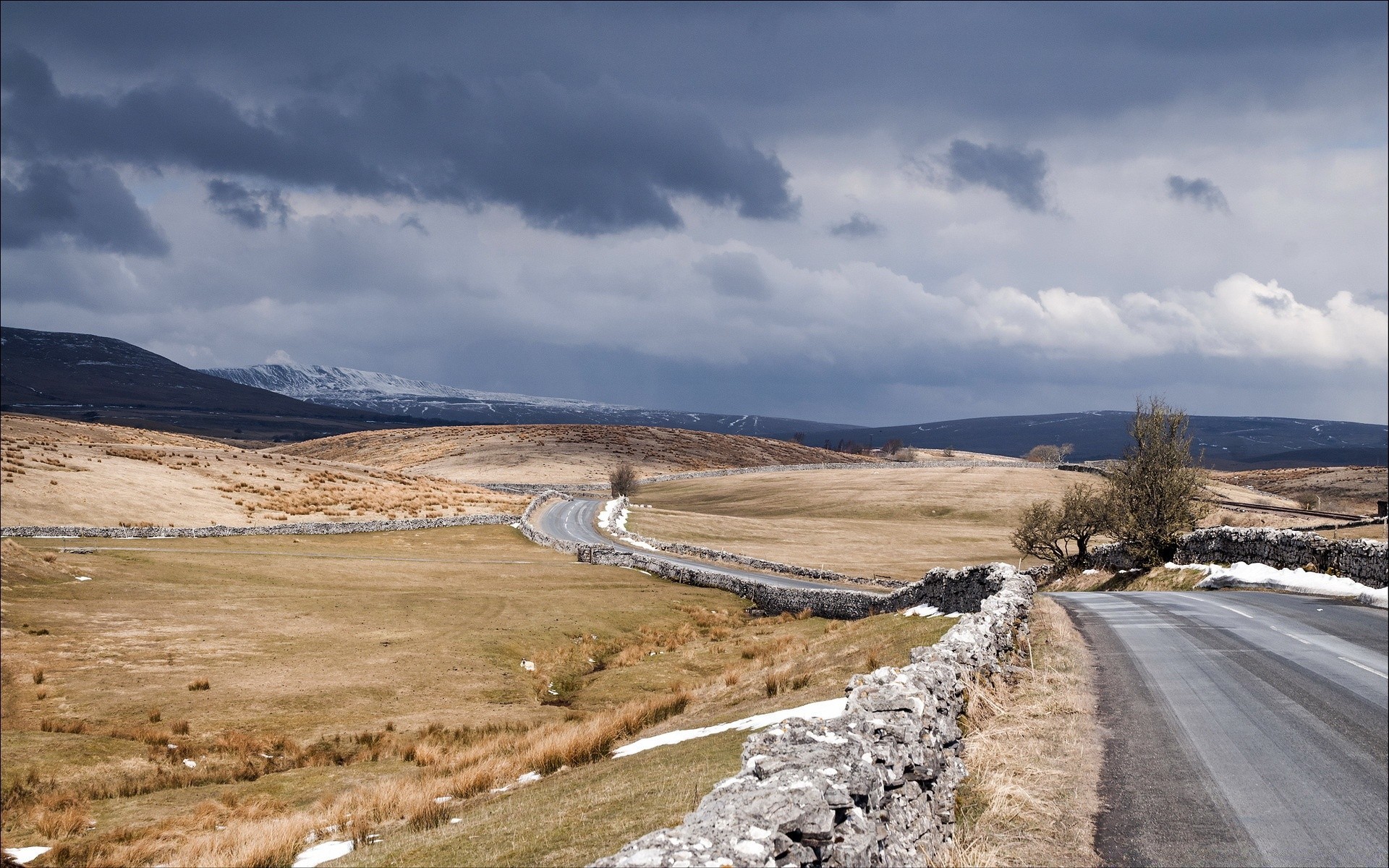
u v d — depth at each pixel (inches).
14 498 2920.8
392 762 981.8
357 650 1539.1
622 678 1401.3
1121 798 383.9
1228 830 346.3
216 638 1558.8
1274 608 1008.2
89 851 666.8
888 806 304.2
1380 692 565.3
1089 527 2257.6
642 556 2807.6
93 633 1524.4
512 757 834.8
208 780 910.4
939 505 5132.9
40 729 1035.9
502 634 1707.7
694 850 214.8
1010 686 609.3
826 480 6363.2
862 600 1802.4
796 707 781.9
